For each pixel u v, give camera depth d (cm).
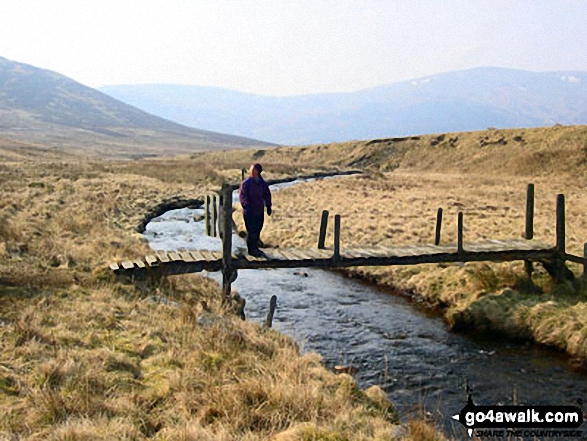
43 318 859
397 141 9031
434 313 1390
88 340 805
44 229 1789
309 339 1173
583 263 1436
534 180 5216
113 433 529
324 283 1705
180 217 3064
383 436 586
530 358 1077
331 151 9694
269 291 1593
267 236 2406
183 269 1257
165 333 877
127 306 1009
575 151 5825
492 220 2494
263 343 898
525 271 1512
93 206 2662
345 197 3756
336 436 554
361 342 1161
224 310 1112
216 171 5972
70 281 1119
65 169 5231
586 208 2936
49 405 568
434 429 641
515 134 7306
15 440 500
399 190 4309
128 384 671
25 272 1111
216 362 762
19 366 671
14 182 3488
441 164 7562
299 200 3612
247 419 587
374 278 1728
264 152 10644
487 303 1286
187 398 628
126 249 1575
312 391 677
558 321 1161
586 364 1032
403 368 1017
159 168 5875
